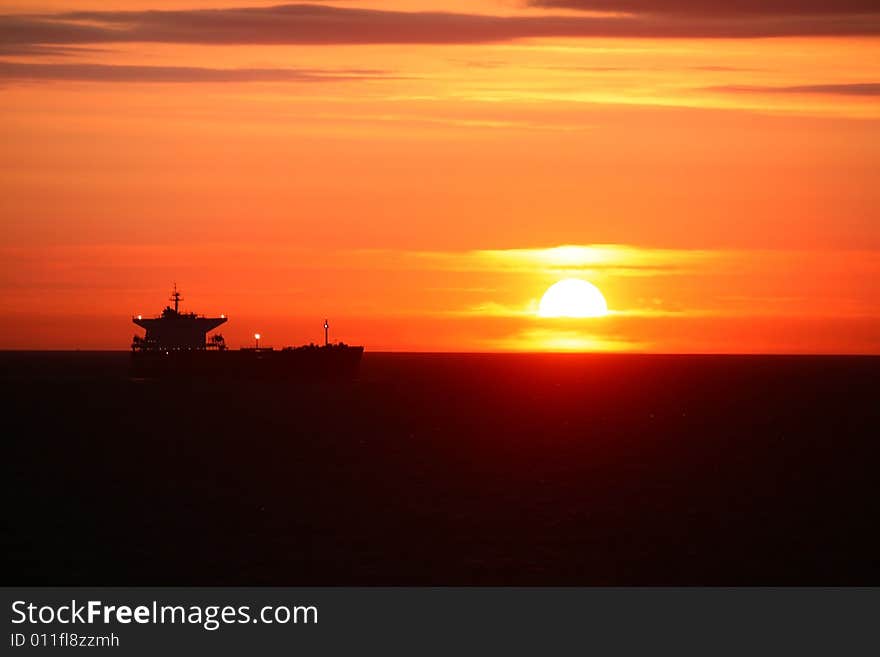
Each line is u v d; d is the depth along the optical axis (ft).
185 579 469.57
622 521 572.51
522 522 570.05
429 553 506.89
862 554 509.35
